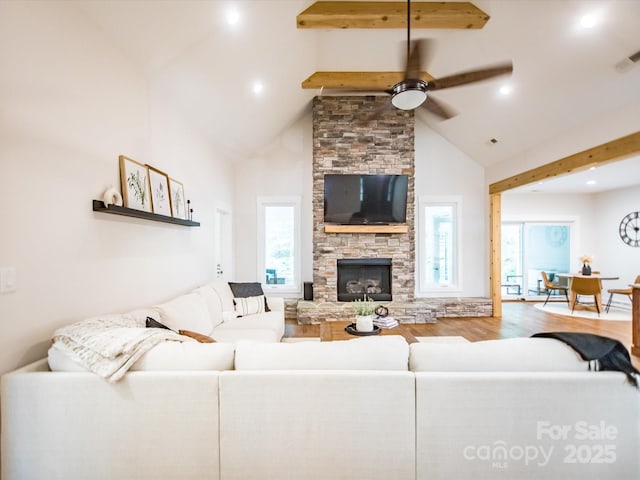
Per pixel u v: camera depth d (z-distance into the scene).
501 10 2.88
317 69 4.12
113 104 2.14
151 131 2.65
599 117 3.36
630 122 3.03
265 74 3.51
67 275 1.72
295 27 3.09
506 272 7.16
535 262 7.06
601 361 1.41
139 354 1.40
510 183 4.94
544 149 4.21
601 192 6.67
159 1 2.07
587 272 5.81
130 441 1.38
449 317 5.27
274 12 2.74
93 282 1.92
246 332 2.92
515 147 4.67
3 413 1.35
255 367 1.43
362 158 4.99
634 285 3.55
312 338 4.09
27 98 1.50
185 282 3.34
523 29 2.98
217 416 1.38
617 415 1.36
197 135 3.69
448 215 5.72
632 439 1.37
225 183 4.87
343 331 3.03
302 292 5.50
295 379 1.37
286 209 5.59
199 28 2.45
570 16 2.69
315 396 1.37
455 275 5.66
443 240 5.72
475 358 1.43
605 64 2.92
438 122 5.12
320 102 4.95
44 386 1.35
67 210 1.73
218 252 5.01
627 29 2.57
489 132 4.68
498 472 1.38
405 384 1.37
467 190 5.64
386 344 1.46
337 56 3.90
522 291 7.06
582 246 6.87
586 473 1.38
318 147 4.96
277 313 3.68
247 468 1.39
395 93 2.49
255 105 4.01
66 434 1.36
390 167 5.00
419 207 5.61
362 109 4.97
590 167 3.59
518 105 3.90
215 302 3.28
